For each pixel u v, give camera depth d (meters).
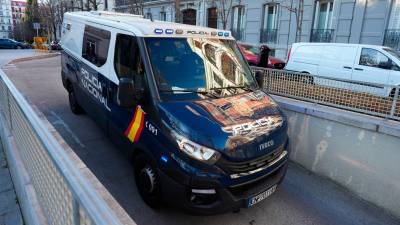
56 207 2.10
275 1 17.28
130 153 3.87
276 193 4.28
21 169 3.28
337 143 4.54
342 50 9.74
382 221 3.84
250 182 3.15
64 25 7.18
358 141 4.27
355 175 4.36
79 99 6.25
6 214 3.30
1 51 29.81
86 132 5.94
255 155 3.15
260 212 3.81
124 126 3.99
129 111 3.87
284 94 5.74
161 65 3.62
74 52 6.29
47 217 2.42
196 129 3.00
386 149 3.98
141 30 3.82
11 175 4.08
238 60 4.43
